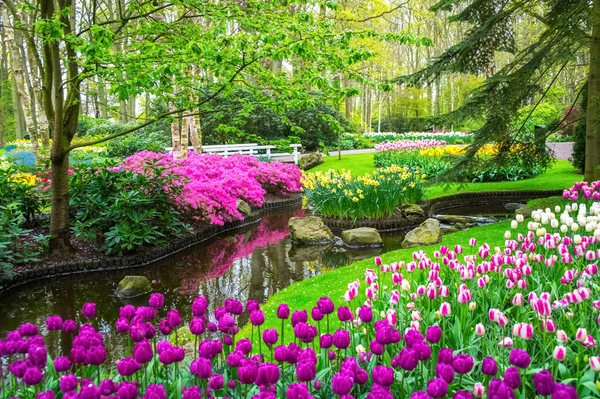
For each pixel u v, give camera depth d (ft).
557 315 10.93
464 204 45.39
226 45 19.22
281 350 7.61
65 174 25.30
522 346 9.19
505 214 40.40
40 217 29.14
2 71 105.50
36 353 7.59
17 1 34.68
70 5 23.12
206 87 26.50
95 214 26.96
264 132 80.02
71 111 25.27
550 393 6.24
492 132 32.35
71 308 20.31
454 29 149.89
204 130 76.95
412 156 61.57
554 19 34.12
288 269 25.93
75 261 24.84
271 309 18.25
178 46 21.80
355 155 78.79
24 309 20.20
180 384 7.91
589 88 31.83
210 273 25.26
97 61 18.57
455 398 6.19
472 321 10.84
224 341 8.82
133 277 22.31
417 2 116.88
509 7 34.42
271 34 19.06
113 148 66.49
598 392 7.28
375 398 6.00
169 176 29.25
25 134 123.44
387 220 35.99
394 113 149.28
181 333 16.83
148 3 24.03
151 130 77.56
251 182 42.83
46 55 23.86
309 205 48.01
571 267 14.17
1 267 22.22
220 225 35.04
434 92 161.48
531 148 35.94
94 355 7.55
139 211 27.32
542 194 45.65
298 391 6.15
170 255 28.30
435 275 11.17
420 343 7.56
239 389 8.10
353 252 29.55
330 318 16.10
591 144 32.12
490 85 31.37
